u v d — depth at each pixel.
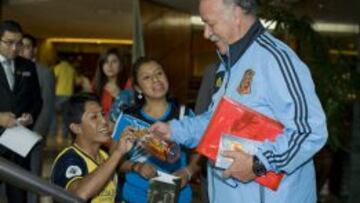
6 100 3.20
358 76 3.89
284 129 1.48
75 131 2.05
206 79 2.83
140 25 5.85
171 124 1.99
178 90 6.94
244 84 1.54
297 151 1.44
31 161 3.29
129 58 5.84
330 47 3.99
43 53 15.24
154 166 2.35
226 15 1.54
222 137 1.50
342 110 3.90
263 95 1.51
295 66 1.47
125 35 12.45
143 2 5.95
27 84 3.31
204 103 2.83
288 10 3.92
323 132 1.46
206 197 2.75
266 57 1.50
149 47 6.09
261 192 1.54
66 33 12.88
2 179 0.99
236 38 1.57
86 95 2.08
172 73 6.73
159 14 6.33
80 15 8.89
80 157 1.99
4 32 3.17
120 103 2.93
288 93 1.45
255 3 1.57
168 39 6.59
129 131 1.96
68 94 10.00
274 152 1.45
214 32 1.59
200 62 8.99
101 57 3.86
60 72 10.00
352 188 4.55
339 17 5.99
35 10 8.38
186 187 2.46
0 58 3.22
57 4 7.67
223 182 1.62
